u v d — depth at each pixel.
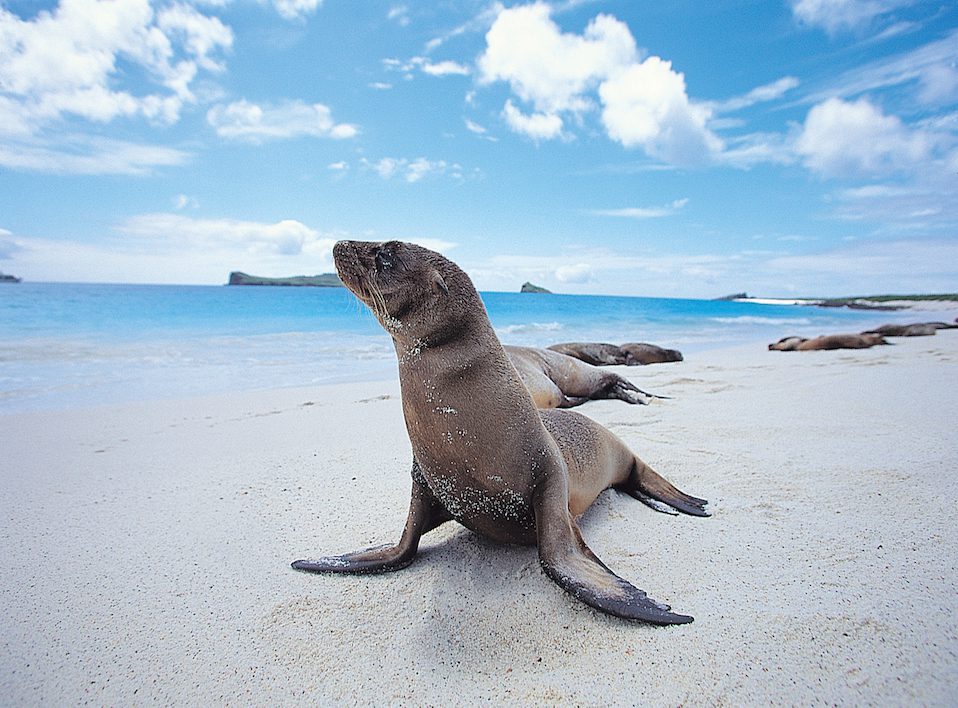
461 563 3.15
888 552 2.98
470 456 2.91
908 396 6.98
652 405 7.28
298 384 10.07
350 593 2.88
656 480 4.21
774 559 3.01
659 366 11.53
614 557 3.16
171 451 5.44
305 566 3.11
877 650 2.21
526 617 2.63
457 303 2.91
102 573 3.10
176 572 3.11
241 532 3.60
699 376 9.80
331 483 4.43
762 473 4.34
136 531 3.62
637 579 2.90
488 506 3.06
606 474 3.91
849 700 1.98
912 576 2.73
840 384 8.20
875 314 44.97
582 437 3.74
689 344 18.91
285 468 4.82
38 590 2.93
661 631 2.44
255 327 19.98
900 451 4.61
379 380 10.45
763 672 2.14
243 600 2.83
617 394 8.17
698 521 3.59
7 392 9.18
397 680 2.26
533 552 3.22
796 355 13.41
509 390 2.99
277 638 2.53
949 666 2.10
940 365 10.20
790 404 6.82
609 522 3.65
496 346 3.05
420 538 3.51
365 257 2.93
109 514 3.90
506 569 3.05
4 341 14.71
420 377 2.94
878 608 2.48
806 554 3.04
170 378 10.60
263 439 5.83
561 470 3.12
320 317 23.41
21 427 6.51
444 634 2.55
